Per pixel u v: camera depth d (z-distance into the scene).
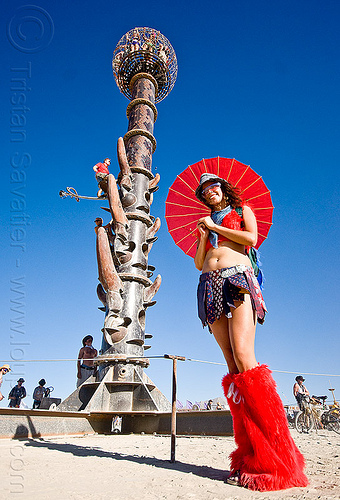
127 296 11.65
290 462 2.70
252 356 3.13
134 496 2.30
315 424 13.18
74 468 3.34
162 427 9.64
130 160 13.88
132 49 15.77
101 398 10.05
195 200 4.73
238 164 4.49
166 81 16.67
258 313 3.29
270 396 2.85
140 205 13.02
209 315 3.46
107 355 10.80
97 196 13.36
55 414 8.02
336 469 3.57
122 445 6.03
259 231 4.59
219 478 3.02
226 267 3.46
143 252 12.79
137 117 14.77
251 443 2.85
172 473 3.19
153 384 11.66
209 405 17.03
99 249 11.41
